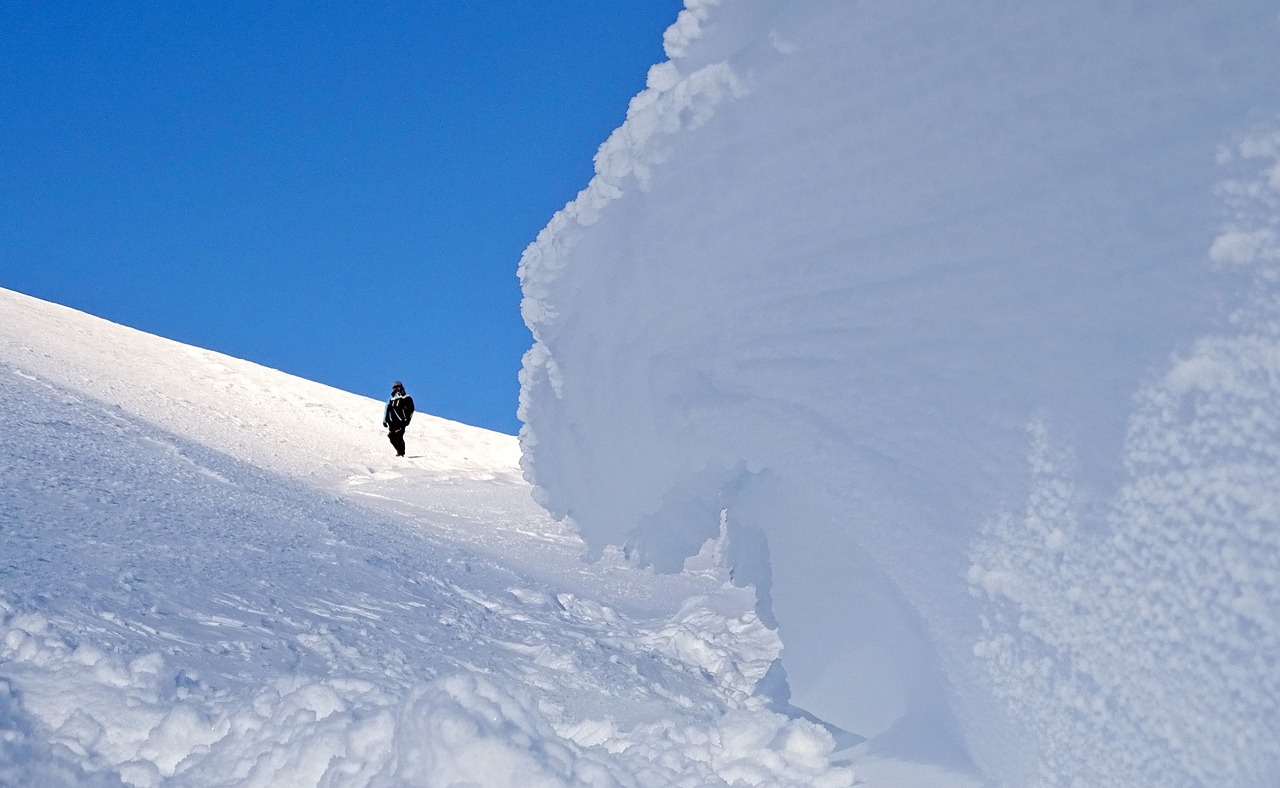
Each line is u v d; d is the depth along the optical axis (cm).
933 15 282
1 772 292
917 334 314
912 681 337
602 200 364
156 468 1040
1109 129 257
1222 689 210
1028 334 278
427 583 792
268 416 1961
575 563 1197
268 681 414
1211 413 227
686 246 370
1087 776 232
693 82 325
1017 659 258
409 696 284
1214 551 220
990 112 283
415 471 1823
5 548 539
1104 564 242
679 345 400
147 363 2059
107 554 587
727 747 338
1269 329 221
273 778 291
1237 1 228
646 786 292
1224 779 205
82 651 390
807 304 353
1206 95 238
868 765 305
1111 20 250
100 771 309
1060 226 270
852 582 369
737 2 313
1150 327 246
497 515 1478
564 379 425
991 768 266
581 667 554
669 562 494
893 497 313
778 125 325
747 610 835
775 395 365
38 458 894
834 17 294
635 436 434
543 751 267
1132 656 230
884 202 319
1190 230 239
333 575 709
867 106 307
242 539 762
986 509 279
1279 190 223
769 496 416
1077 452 257
